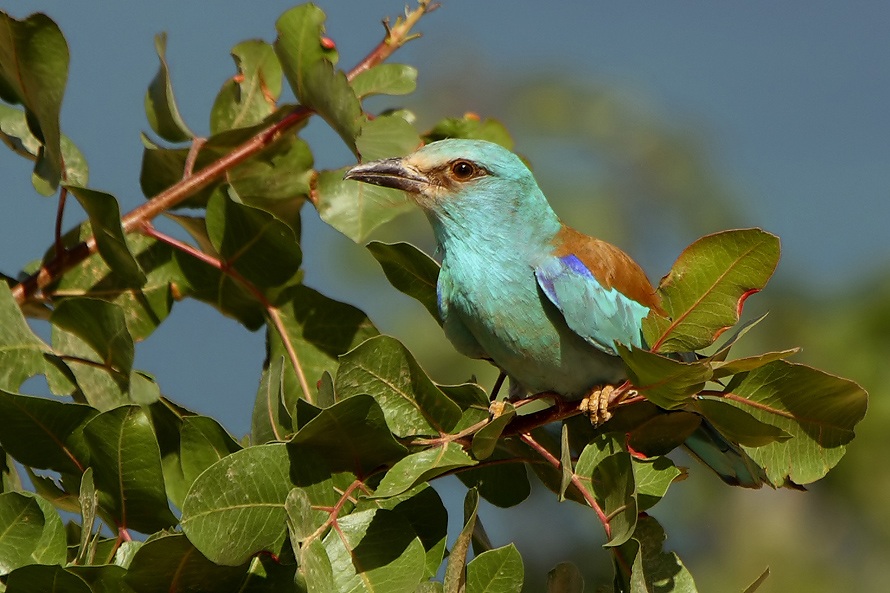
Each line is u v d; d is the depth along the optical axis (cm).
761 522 1398
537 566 1353
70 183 915
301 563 680
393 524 738
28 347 855
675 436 907
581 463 793
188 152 1012
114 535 790
